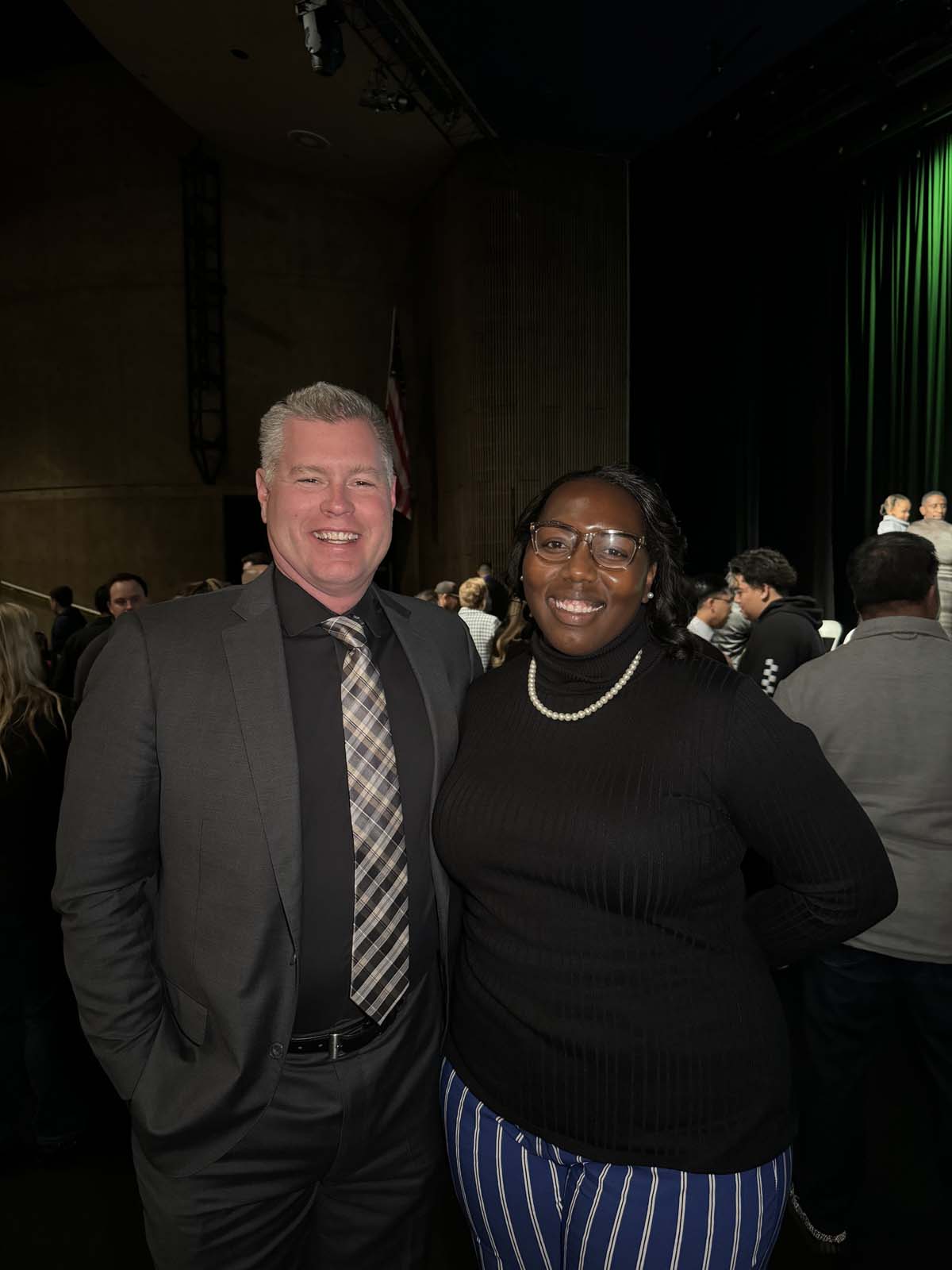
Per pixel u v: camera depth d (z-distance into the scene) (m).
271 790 1.02
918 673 1.49
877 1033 1.59
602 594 1.00
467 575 8.98
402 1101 1.15
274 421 1.13
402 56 6.86
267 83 7.95
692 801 0.94
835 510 8.59
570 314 8.78
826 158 7.80
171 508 10.36
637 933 0.95
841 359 8.44
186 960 1.05
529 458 8.82
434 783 1.13
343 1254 1.18
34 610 10.65
